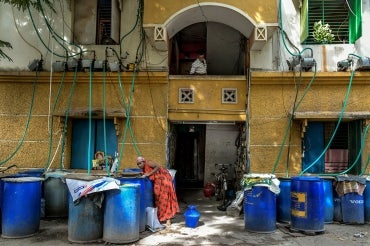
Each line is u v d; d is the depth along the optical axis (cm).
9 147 822
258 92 803
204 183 1064
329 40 813
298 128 795
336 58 812
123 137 815
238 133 991
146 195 638
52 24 851
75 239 532
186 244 532
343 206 664
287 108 796
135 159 809
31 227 570
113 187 527
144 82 816
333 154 804
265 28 743
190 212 637
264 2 752
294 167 789
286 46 816
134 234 538
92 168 823
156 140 810
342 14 831
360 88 782
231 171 1027
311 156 800
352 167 764
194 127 1159
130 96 816
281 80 790
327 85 789
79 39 865
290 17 838
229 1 750
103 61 799
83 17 871
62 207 686
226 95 835
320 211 592
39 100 825
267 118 798
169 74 867
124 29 841
